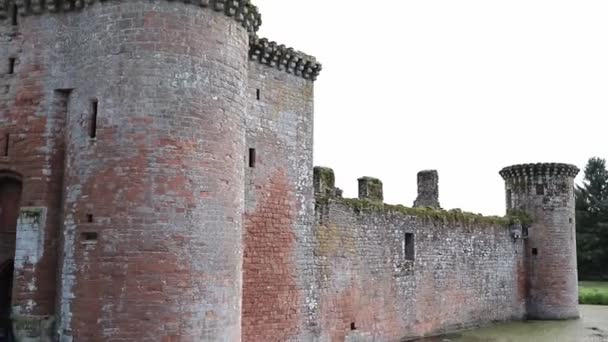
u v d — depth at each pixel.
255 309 20.56
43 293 16.27
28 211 16.55
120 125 15.38
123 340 14.63
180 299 15.05
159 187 15.20
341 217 25.23
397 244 28.81
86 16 16.45
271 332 21.08
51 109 16.95
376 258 27.23
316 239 23.64
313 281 23.16
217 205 15.98
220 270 15.88
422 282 30.36
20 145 17.12
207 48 16.27
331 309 24.16
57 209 16.70
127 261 14.88
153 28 15.71
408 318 29.16
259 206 21.06
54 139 16.92
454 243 33.09
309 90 23.55
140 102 15.42
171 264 15.05
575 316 38.62
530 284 38.69
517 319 37.62
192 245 15.36
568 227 39.06
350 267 25.52
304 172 23.03
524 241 39.03
